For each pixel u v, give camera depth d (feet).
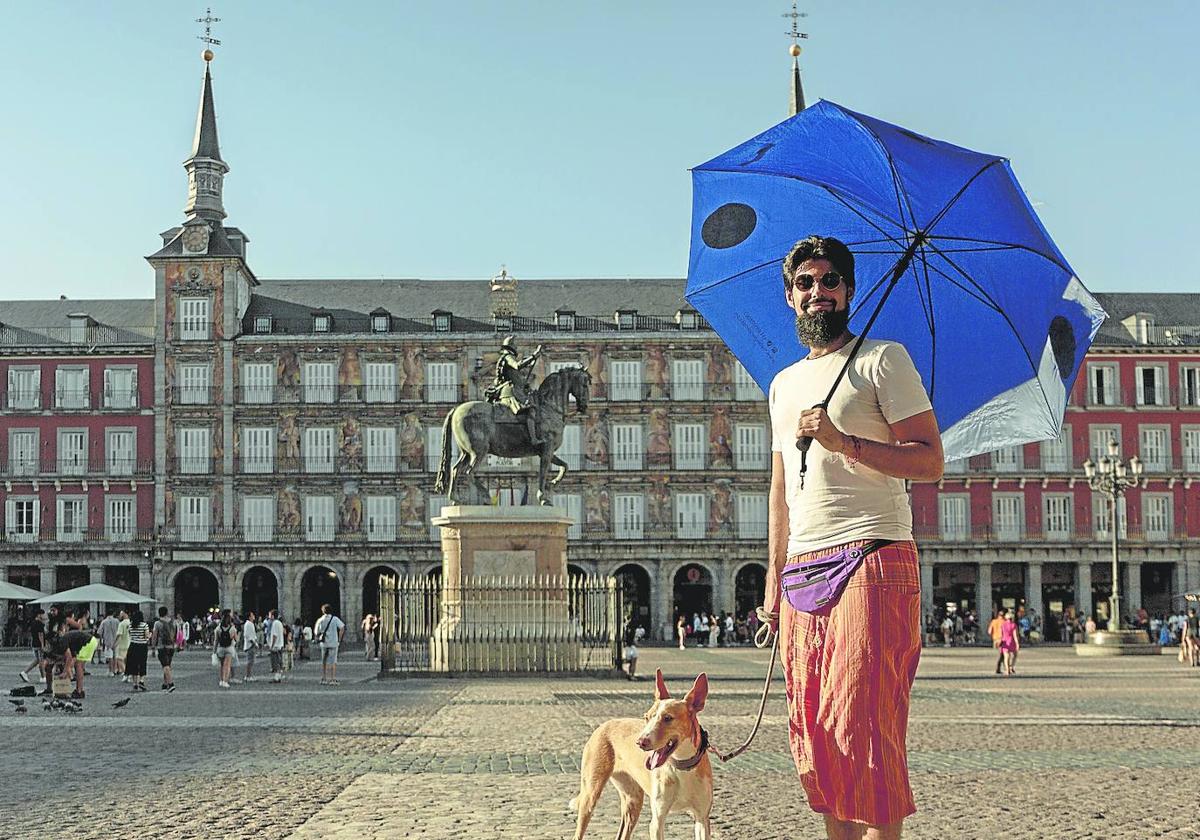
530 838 41.47
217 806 48.32
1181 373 317.42
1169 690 119.03
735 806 47.98
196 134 321.11
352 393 309.63
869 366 23.16
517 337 311.06
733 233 26.84
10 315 323.57
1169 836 41.96
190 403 308.19
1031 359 26.00
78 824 44.60
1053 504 314.76
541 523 129.18
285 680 140.87
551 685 118.73
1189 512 314.35
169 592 304.30
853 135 25.20
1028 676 145.59
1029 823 44.45
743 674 149.07
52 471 308.60
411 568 305.73
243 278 316.40
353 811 46.91
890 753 21.91
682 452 311.06
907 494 23.61
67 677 97.76
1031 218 25.26
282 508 307.17
